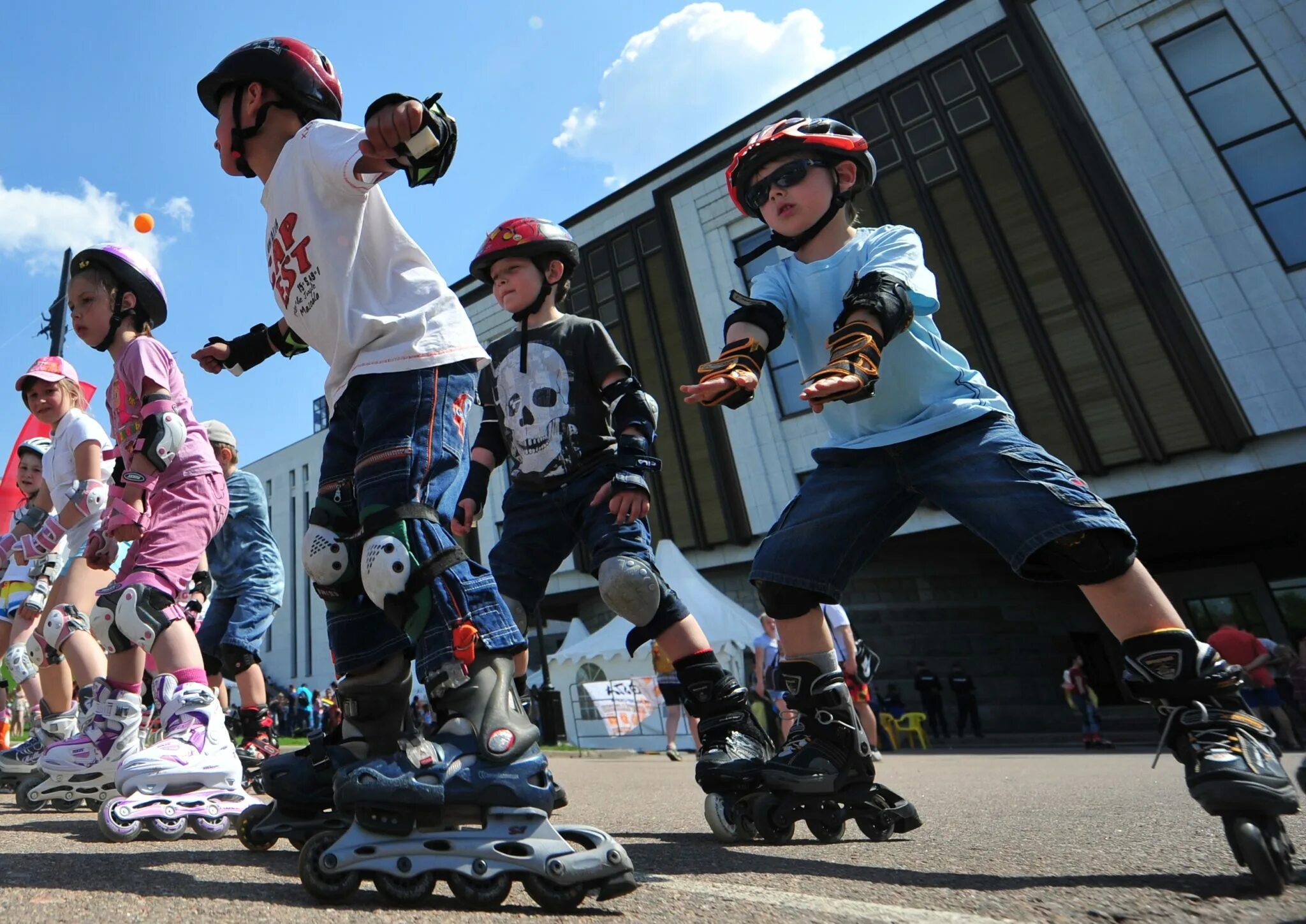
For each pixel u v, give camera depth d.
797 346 1.82
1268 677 8.73
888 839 1.74
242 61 1.39
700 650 1.97
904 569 16.00
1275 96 11.95
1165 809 2.14
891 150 14.50
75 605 2.54
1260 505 13.73
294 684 33.69
